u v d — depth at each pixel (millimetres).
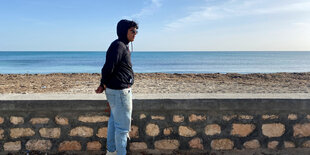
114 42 2611
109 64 2510
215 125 3240
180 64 53219
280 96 3244
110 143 2971
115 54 2514
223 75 14797
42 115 3152
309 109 3189
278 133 3270
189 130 3236
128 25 2664
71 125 3184
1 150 3166
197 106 3137
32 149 3189
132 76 2756
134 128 3213
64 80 12156
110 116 3031
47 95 3312
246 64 52969
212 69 36344
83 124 3191
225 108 3150
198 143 3258
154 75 14734
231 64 53031
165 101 3117
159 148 3254
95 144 3227
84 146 3221
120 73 2619
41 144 3189
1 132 3141
